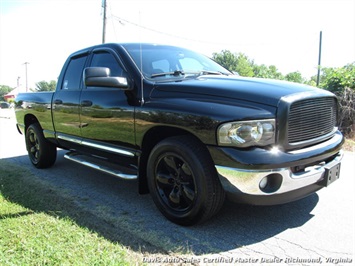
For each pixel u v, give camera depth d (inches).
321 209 136.9
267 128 102.1
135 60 142.5
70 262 92.6
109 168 150.5
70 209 135.6
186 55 165.0
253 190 101.9
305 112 112.3
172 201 122.5
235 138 101.6
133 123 130.5
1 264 90.7
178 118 113.3
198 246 106.8
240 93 109.7
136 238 110.9
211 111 106.4
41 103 194.9
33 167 212.2
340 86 344.8
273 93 108.2
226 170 103.3
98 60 160.2
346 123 326.3
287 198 108.7
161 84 127.7
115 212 134.1
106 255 96.6
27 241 104.3
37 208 134.3
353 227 120.9
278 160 101.3
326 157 118.0
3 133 397.1
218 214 131.2
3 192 155.2
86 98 156.6
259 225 122.3
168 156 120.4
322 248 106.5
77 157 176.4
